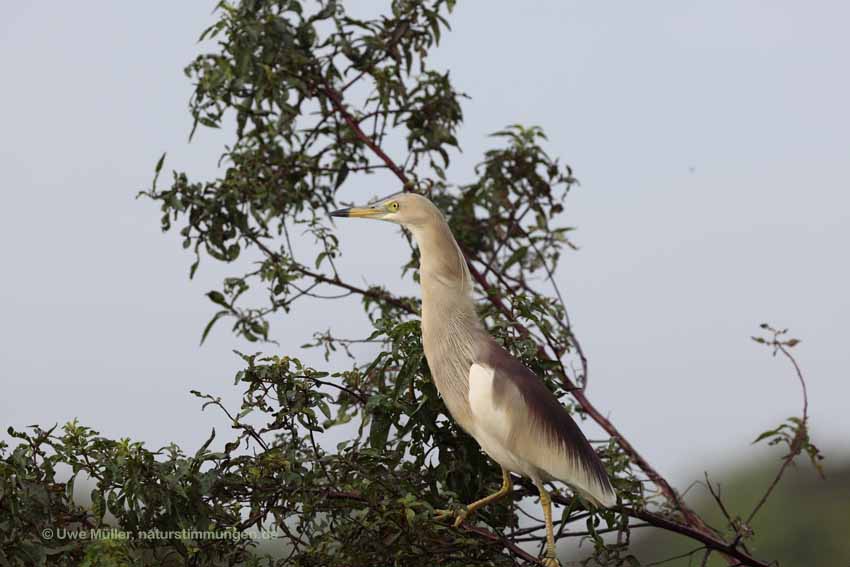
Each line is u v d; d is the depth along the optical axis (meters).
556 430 11.23
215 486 10.31
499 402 11.25
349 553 10.36
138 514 9.95
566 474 11.14
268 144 14.63
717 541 11.62
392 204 12.39
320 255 14.69
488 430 11.31
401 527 10.21
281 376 10.54
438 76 15.38
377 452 10.52
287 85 14.31
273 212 14.59
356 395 11.33
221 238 14.57
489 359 11.59
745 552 12.00
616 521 11.52
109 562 9.34
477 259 16.16
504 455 11.33
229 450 10.38
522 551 10.71
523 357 12.02
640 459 13.59
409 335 11.73
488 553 10.89
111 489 9.90
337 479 10.57
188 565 10.26
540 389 11.50
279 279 14.28
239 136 14.74
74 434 10.04
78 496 11.12
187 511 10.06
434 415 11.64
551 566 10.99
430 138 15.10
